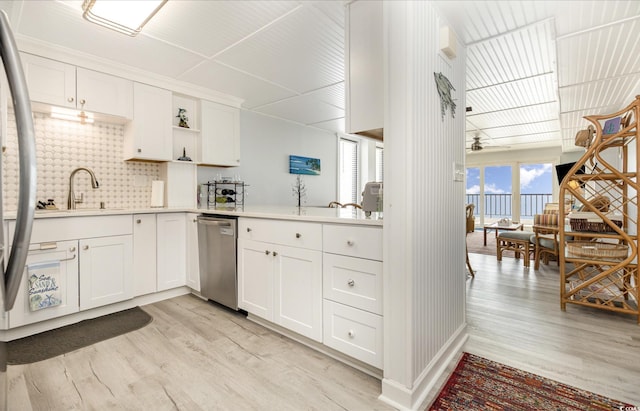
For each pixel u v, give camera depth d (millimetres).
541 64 2846
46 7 1907
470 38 2295
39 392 1531
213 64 2785
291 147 4887
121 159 3043
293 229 2004
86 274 2367
